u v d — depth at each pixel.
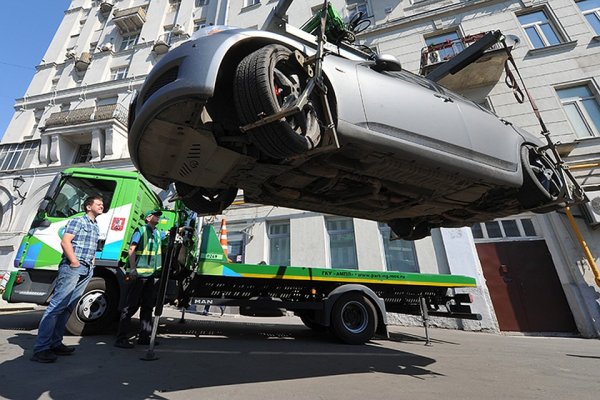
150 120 2.11
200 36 2.30
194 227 4.88
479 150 3.07
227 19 17.42
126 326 3.77
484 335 7.23
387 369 3.35
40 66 20.20
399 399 2.34
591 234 8.02
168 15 20.56
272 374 2.96
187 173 2.69
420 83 3.25
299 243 10.29
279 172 2.65
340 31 3.30
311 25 3.47
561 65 10.19
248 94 2.04
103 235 4.69
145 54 18.56
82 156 15.30
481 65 9.78
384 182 3.08
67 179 4.86
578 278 7.70
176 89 1.98
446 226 4.48
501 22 11.67
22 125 17.78
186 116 2.08
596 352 4.88
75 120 14.76
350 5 15.05
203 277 4.76
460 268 8.60
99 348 3.59
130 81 17.36
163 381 2.57
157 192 6.88
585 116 9.52
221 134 2.26
